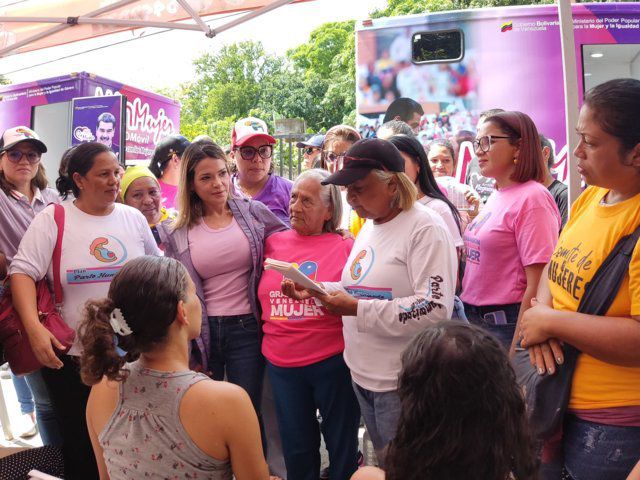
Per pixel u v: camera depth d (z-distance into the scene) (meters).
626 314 1.75
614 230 1.77
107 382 1.76
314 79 34.34
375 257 2.48
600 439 1.79
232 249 3.18
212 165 3.18
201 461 1.61
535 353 1.93
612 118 1.70
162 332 1.65
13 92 7.32
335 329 2.93
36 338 2.79
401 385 1.24
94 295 2.99
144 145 7.35
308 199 3.05
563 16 2.58
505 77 4.84
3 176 3.85
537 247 2.57
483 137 2.80
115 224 3.11
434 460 1.14
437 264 2.31
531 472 1.18
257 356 3.24
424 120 4.98
